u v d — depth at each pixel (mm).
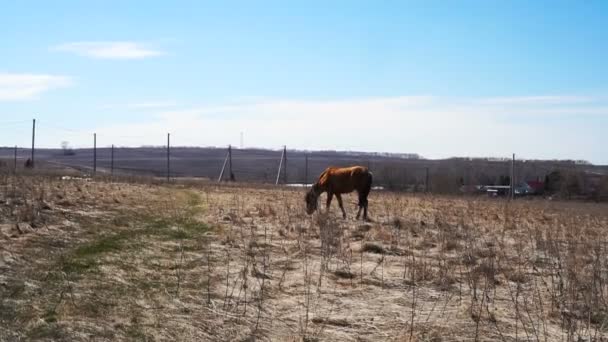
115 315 8789
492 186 56312
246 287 10930
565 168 65062
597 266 12727
